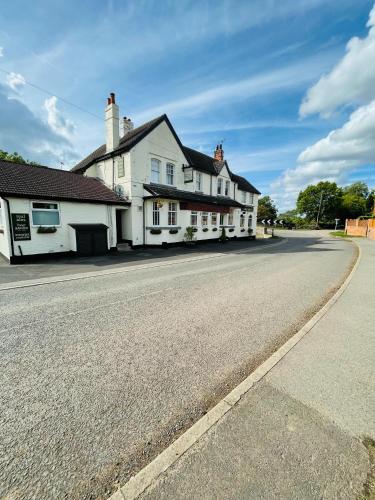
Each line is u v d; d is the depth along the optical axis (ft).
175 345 12.48
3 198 34.68
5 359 11.11
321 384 9.36
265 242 77.92
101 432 7.22
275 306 18.33
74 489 5.63
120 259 39.83
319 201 202.59
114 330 14.10
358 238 93.45
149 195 51.55
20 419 7.69
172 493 5.43
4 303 18.52
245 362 11.07
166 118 56.24
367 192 249.14
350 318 16.02
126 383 9.49
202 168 67.21
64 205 41.16
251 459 6.24
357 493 5.44
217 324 15.05
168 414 7.95
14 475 5.96
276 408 8.04
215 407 8.05
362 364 10.78
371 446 6.66
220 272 30.14
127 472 6.04
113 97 53.47
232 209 81.82
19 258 36.40
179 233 58.85
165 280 25.88
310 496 5.37
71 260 38.55
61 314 16.42
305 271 31.14
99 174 58.80
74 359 11.14
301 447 6.59
